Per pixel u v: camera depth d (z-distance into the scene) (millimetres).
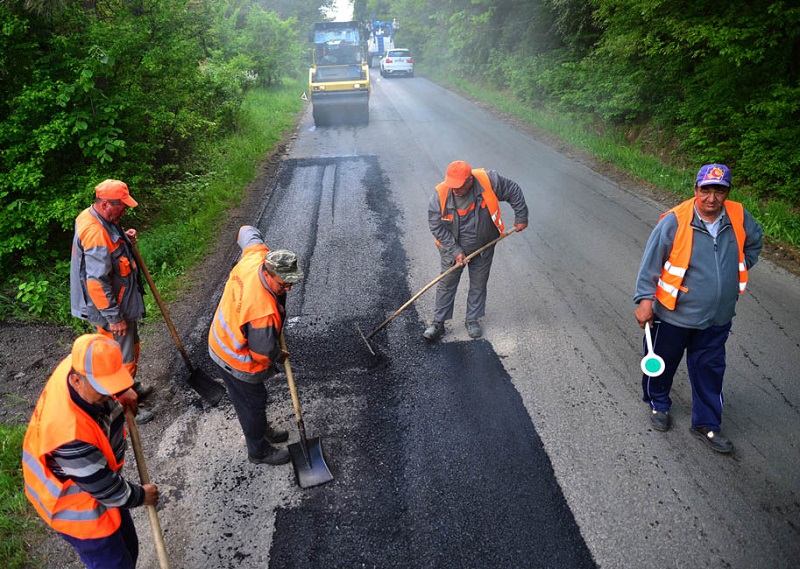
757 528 2768
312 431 3600
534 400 3773
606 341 4398
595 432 3457
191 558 2785
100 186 3475
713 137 8328
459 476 3184
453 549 2752
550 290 5242
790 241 6020
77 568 2791
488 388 3922
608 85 11031
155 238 6387
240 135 11859
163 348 4629
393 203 7867
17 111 5609
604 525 2832
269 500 3109
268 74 19531
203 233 6945
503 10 19750
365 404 3826
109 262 3490
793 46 7441
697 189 2871
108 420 2215
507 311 4922
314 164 10164
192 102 9398
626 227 6711
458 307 5059
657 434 3414
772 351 4129
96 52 5875
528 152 10523
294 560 2746
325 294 5391
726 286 2967
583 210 7344
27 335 4957
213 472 3326
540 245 6262
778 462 3150
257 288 2832
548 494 3031
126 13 6695
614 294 5113
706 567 2596
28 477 2105
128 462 3414
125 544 2406
